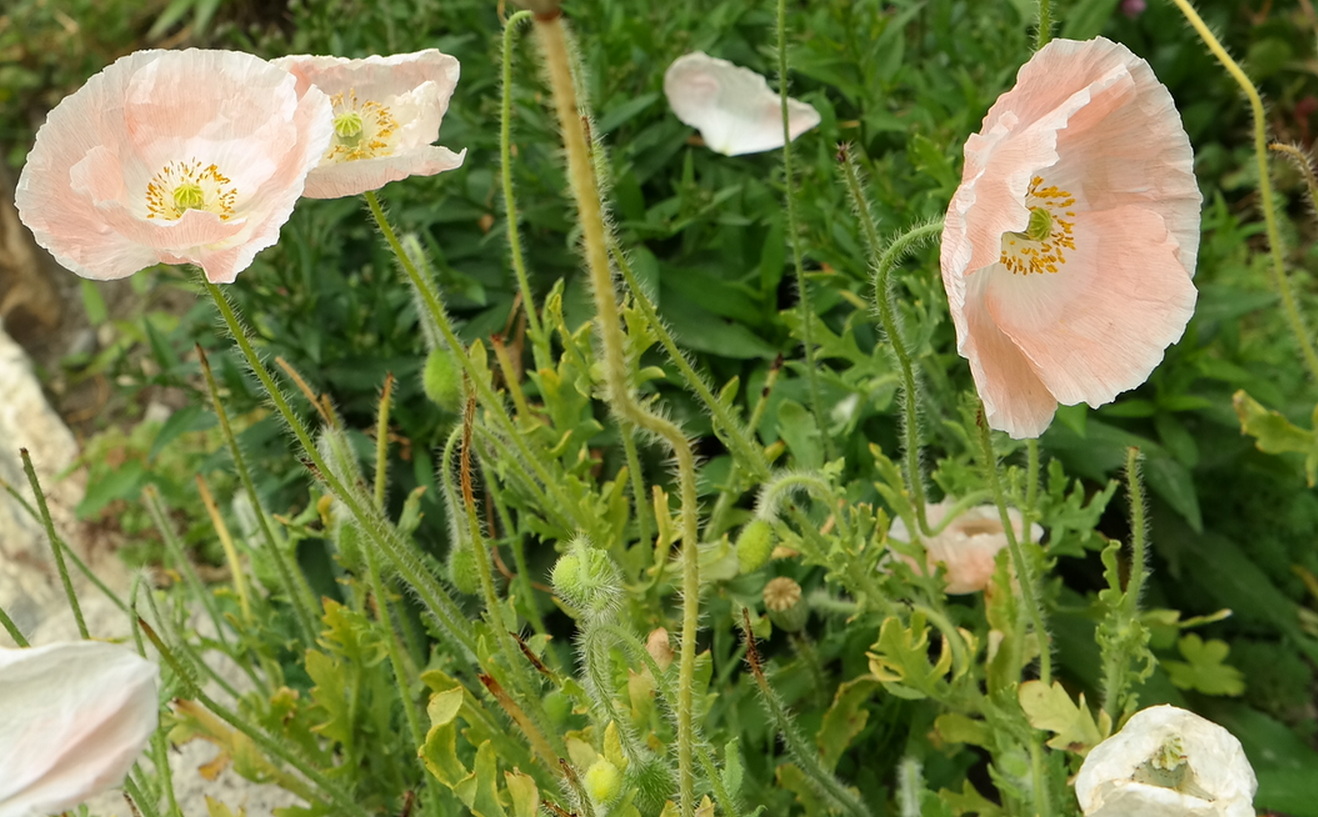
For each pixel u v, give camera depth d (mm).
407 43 930
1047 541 763
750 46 968
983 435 521
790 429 639
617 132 909
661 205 829
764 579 612
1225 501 854
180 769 804
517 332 827
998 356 479
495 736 568
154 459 1067
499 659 572
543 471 580
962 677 589
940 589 609
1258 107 592
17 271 1248
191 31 1390
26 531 1014
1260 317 957
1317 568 834
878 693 678
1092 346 482
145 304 1257
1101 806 490
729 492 626
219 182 476
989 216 460
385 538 546
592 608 485
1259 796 700
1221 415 813
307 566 797
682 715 455
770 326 803
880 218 776
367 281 905
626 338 562
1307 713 801
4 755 417
